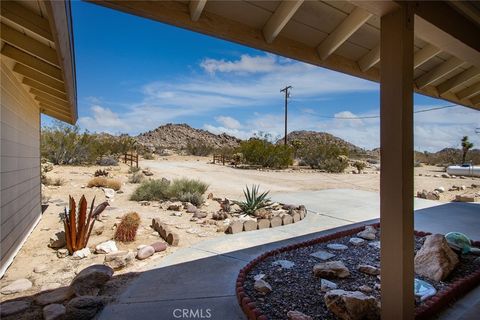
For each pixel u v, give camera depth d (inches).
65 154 572.4
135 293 113.0
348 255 154.8
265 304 103.1
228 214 254.4
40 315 100.3
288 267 136.7
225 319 96.0
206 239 185.6
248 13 92.7
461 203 310.2
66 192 339.9
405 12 74.2
